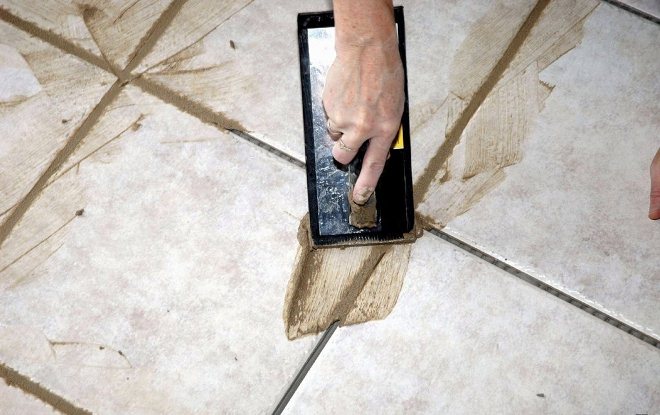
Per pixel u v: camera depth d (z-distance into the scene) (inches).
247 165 57.7
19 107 59.6
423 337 54.1
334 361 53.7
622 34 59.3
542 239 55.6
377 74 36.6
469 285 54.8
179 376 54.1
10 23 60.9
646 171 56.6
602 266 55.1
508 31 59.4
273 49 59.9
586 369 53.4
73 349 54.8
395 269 55.2
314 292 55.0
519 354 53.7
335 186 54.0
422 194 56.6
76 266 56.3
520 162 57.0
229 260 55.9
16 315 55.5
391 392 53.2
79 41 60.7
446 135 57.7
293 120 58.4
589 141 57.2
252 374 53.9
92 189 57.6
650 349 53.6
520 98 58.1
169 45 60.3
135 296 55.6
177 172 57.7
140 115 59.0
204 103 59.0
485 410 52.9
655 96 58.1
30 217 57.3
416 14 60.0
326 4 60.4
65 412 53.6
